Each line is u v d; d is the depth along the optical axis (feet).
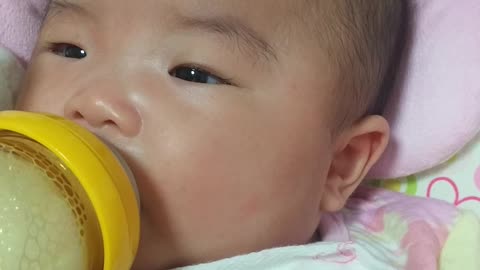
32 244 1.12
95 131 1.33
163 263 1.37
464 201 1.62
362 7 1.50
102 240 1.18
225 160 1.36
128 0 1.37
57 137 1.18
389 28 1.57
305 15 1.42
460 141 1.59
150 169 1.33
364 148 1.55
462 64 1.58
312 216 1.48
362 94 1.51
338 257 1.44
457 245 1.55
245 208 1.39
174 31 1.36
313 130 1.44
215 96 1.36
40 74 1.41
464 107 1.57
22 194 1.13
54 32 1.42
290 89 1.41
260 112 1.38
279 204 1.42
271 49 1.39
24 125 1.18
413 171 1.63
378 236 1.58
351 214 1.63
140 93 1.34
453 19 1.59
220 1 1.36
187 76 1.37
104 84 1.34
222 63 1.36
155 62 1.36
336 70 1.45
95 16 1.39
